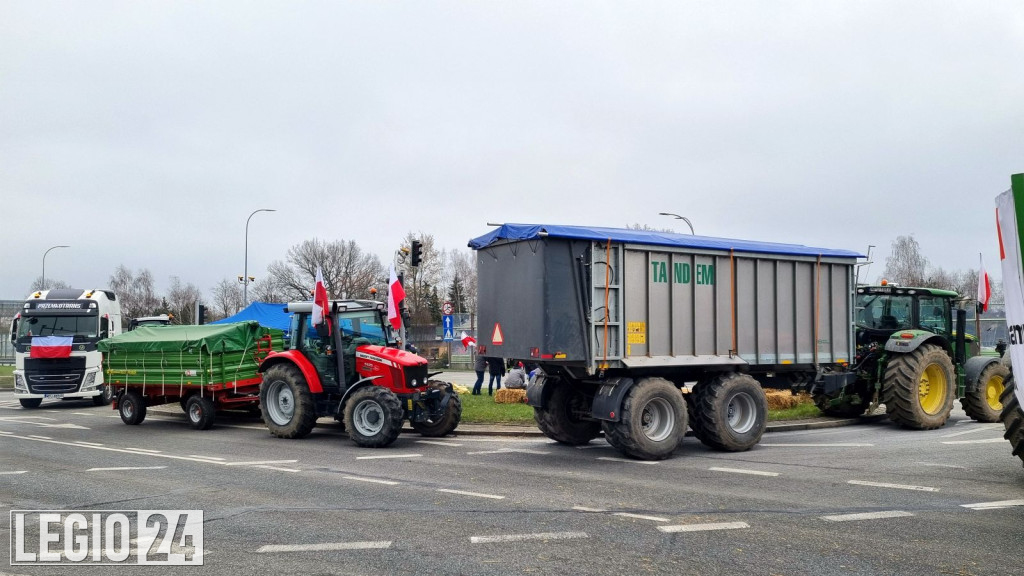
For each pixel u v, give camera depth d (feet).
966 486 27.81
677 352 36.76
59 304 71.87
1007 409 25.66
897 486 27.86
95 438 45.19
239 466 33.71
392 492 27.45
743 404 37.86
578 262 34.71
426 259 187.73
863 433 43.29
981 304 51.55
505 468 32.68
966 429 44.78
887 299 48.98
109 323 75.41
